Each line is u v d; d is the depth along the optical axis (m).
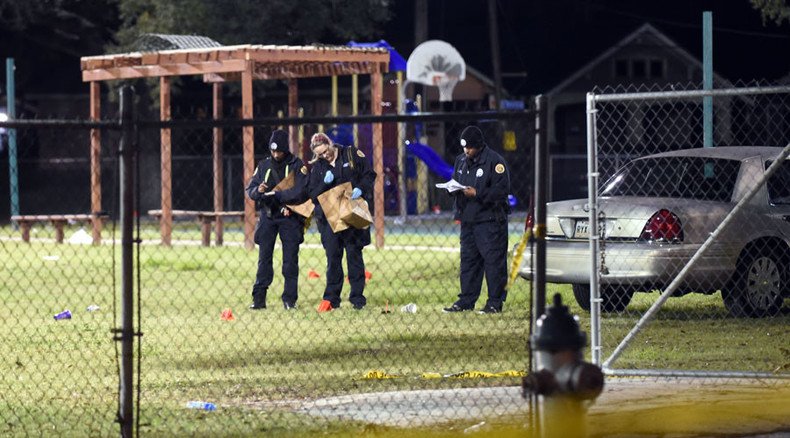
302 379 37.94
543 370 25.31
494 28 173.75
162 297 61.75
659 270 48.59
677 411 31.89
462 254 54.16
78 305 58.75
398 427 30.47
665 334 47.03
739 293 50.50
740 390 34.97
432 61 134.62
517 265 28.23
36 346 45.75
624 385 35.97
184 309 56.69
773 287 50.91
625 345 36.81
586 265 49.72
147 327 50.59
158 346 45.25
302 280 70.31
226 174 160.38
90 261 83.25
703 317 51.88
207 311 55.72
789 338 45.44
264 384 37.16
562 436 25.73
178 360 42.00
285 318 53.06
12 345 46.09
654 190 51.62
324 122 27.80
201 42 103.38
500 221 53.09
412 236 105.75
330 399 34.44
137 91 169.12
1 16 164.25
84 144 174.25
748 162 50.78
